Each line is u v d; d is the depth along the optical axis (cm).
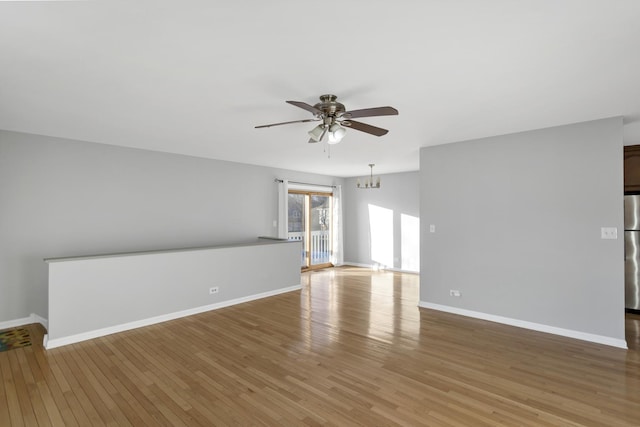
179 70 226
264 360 297
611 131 331
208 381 260
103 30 177
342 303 493
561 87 255
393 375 270
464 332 369
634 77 236
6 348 325
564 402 231
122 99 282
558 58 209
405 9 159
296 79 240
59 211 419
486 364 290
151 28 175
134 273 386
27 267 396
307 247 784
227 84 249
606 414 217
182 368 282
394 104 292
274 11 160
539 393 243
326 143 451
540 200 372
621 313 325
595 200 339
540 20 168
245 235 634
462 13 162
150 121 348
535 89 259
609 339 330
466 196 428
